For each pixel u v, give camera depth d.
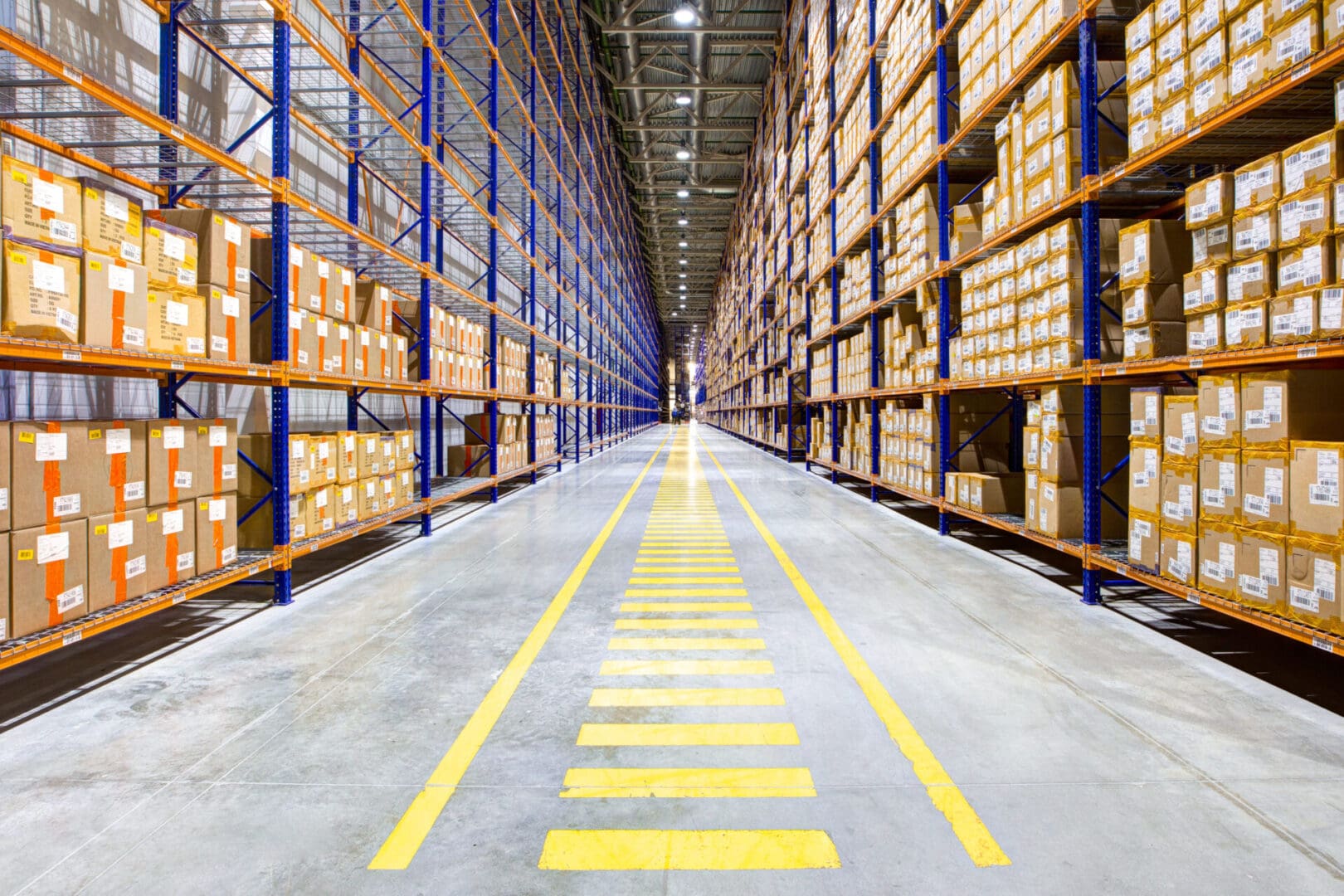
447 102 9.00
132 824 1.72
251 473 3.82
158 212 3.26
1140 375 3.68
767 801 1.81
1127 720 2.26
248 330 3.55
